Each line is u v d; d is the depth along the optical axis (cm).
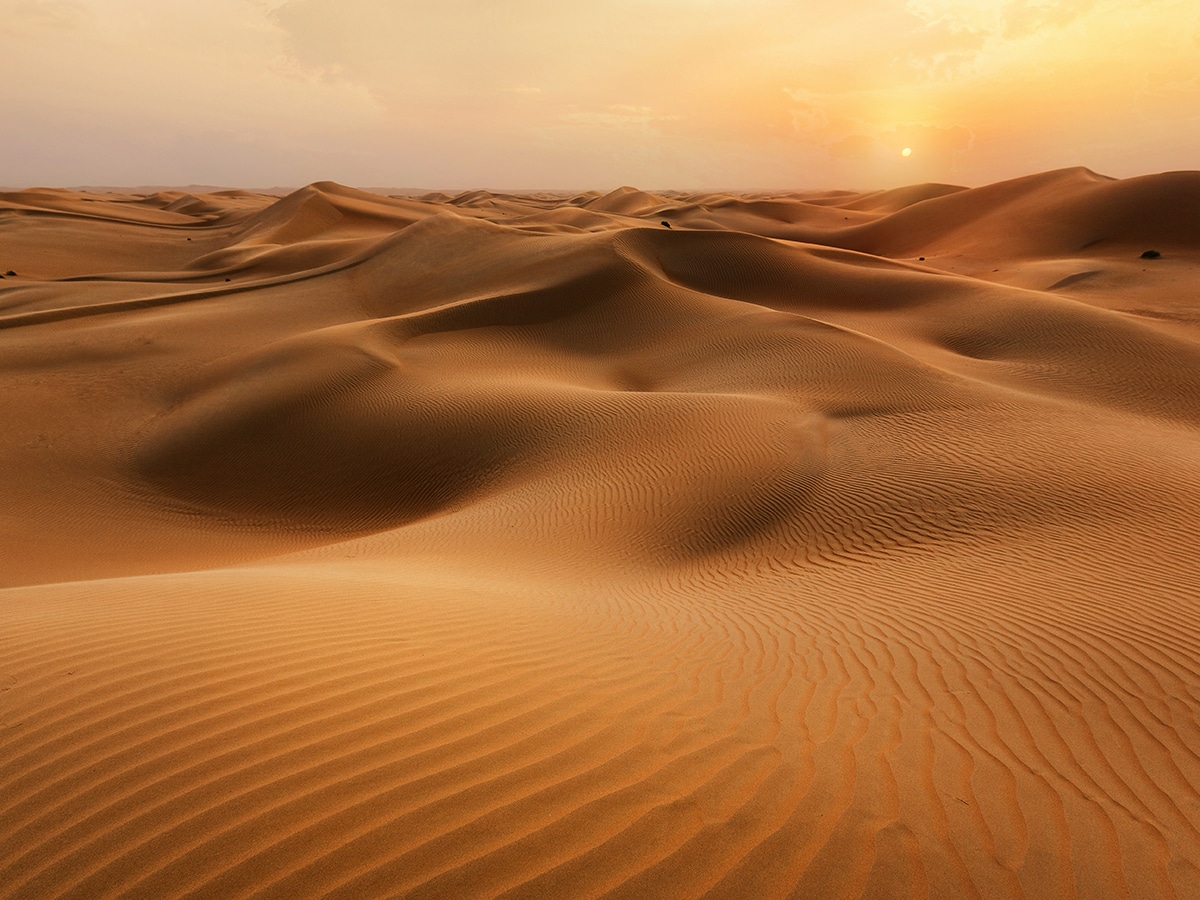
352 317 3872
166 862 293
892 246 8862
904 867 326
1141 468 1295
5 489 1833
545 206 15725
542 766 368
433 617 608
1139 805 428
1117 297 4466
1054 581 885
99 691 410
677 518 1291
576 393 2019
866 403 1836
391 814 322
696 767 384
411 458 1859
